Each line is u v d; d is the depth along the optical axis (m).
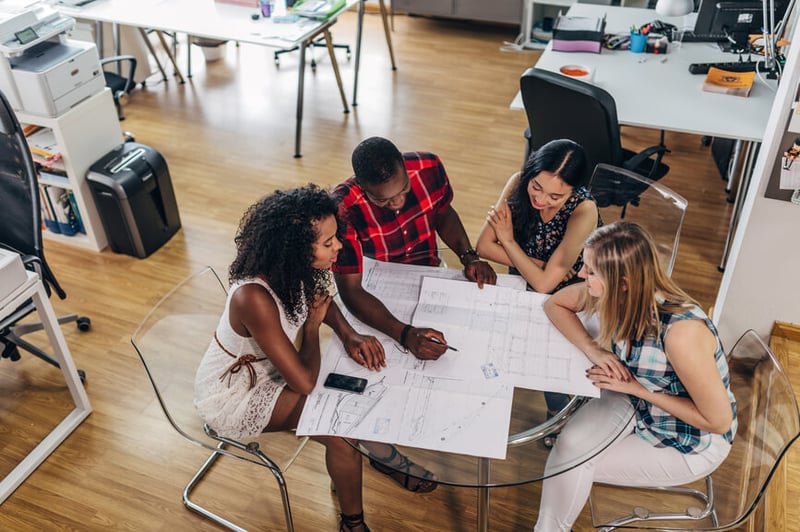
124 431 2.64
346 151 4.34
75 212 3.54
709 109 3.17
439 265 2.22
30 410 2.72
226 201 3.91
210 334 2.16
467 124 4.58
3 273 2.24
